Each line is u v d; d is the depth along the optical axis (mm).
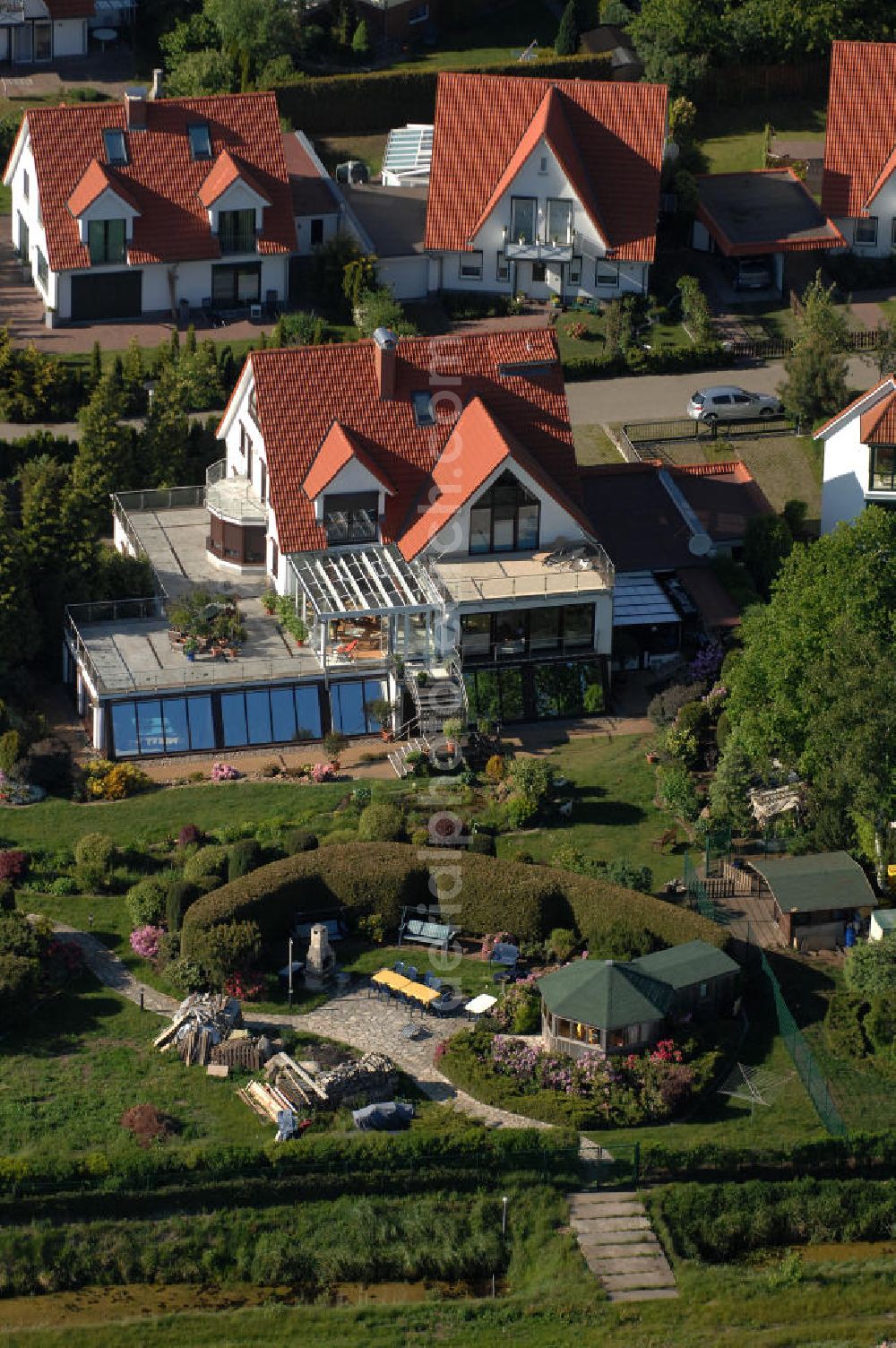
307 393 190375
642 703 190000
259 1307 139125
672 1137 147000
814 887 162875
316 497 187500
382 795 175250
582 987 151250
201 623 185125
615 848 171500
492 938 161625
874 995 157500
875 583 172000
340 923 162625
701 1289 140000
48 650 190750
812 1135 147125
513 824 173125
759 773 174250
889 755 164500
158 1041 152250
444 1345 136375
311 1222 142250
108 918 163750
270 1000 156750
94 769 177875
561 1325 137625
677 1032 153000
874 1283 141625
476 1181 144125
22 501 195250
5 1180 141000
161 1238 141500
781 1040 154875
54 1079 149375
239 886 160000
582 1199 143875
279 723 183500
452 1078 150875
